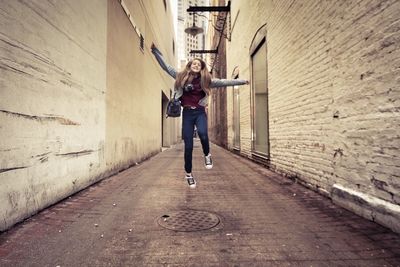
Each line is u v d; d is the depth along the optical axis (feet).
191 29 48.80
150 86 40.06
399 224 8.90
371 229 9.50
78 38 15.40
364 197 10.80
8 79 9.40
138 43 31.42
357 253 7.66
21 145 10.16
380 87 9.96
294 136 18.85
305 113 16.93
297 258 7.39
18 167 9.99
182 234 9.18
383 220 9.68
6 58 9.29
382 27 9.84
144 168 26.78
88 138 17.03
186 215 11.30
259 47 29.78
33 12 10.96
